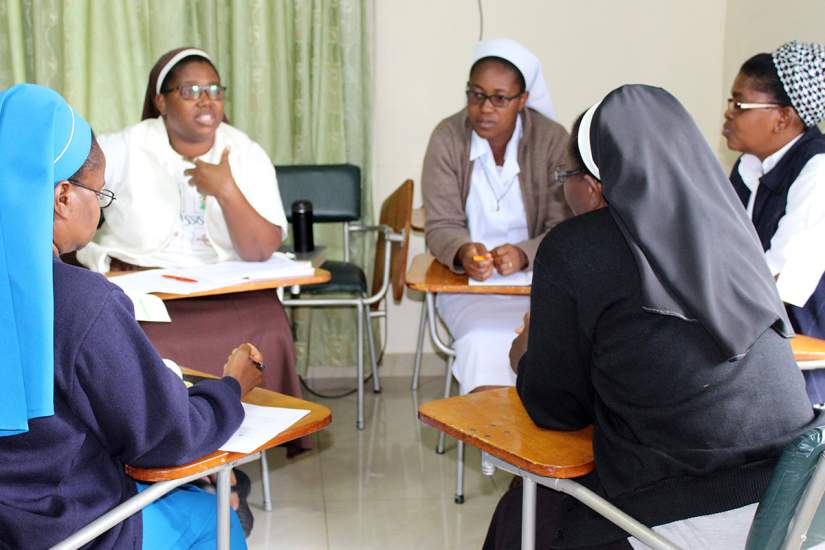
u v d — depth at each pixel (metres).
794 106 1.93
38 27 3.09
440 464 2.74
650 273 1.09
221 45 3.23
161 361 1.13
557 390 1.27
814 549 1.11
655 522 1.14
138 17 3.15
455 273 2.40
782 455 0.96
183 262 2.26
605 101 1.19
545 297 1.20
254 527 2.31
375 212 3.54
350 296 3.05
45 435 1.07
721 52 3.50
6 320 1.01
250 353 1.45
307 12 3.24
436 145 2.62
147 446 1.13
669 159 1.13
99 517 1.12
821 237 1.85
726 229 1.12
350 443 2.91
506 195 2.61
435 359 3.67
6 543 1.09
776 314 1.12
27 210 1.02
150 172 2.27
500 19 3.42
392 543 2.23
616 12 3.44
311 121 3.34
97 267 2.15
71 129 1.12
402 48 3.41
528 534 1.25
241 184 2.29
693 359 1.10
